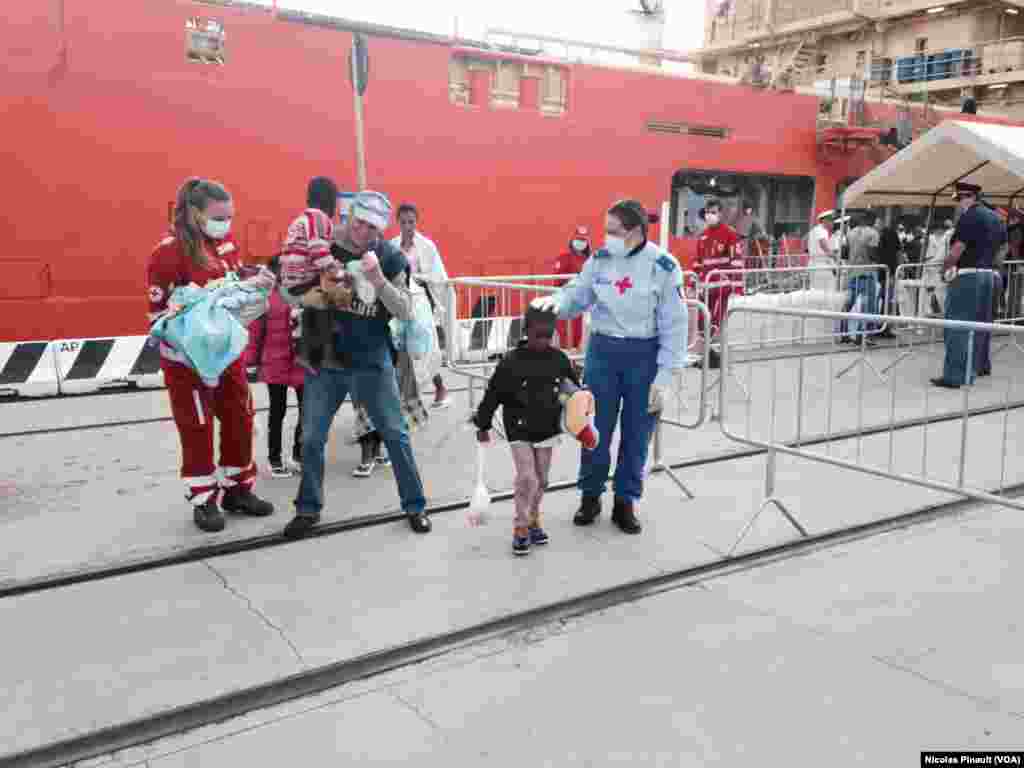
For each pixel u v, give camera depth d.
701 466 6.14
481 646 3.57
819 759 2.79
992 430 7.16
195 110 8.64
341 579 4.15
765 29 29.30
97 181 8.23
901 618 3.82
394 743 2.89
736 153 13.37
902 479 4.38
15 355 7.93
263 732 2.97
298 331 5.51
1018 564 4.44
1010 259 11.65
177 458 6.14
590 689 3.23
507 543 4.63
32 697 3.11
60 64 7.92
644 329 4.61
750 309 5.21
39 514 4.98
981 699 3.16
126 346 8.48
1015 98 26.38
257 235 9.12
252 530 4.74
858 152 14.96
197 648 3.47
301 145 9.29
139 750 2.87
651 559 4.43
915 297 12.25
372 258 4.27
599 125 11.68
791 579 4.26
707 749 2.85
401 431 4.75
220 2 8.77
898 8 26.62
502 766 2.76
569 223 11.55
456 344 9.23
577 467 6.11
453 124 10.32
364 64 5.30
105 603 3.87
